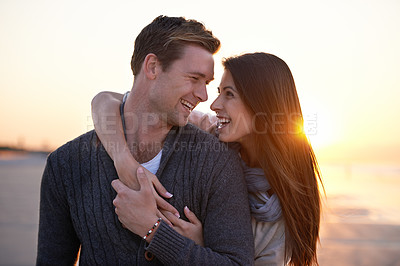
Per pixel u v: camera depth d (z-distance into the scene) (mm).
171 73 1634
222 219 1578
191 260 1455
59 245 1718
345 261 5910
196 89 1669
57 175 1668
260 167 1924
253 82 1809
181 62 1626
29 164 43531
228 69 1867
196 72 1634
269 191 1947
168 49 1632
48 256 1699
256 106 1810
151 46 1674
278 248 1830
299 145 1918
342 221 9367
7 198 13961
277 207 1820
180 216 1613
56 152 1711
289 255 1888
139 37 1751
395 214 10781
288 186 1852
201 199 1621
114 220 1591
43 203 1711
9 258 5703
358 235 7875
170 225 1529
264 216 1800
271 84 1832
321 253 6371
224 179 1619
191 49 1639
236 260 1511
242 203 1632
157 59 1653
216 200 1599
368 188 19953
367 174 34719
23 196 14695
